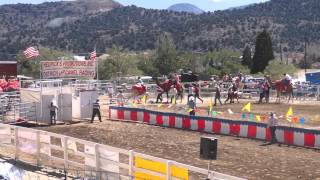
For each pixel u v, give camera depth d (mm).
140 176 16875
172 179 15727
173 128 31281
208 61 114062
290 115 30156
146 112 33438
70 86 40375
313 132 25266
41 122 33125
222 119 29172
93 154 18859
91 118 34656
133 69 93750
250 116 31781
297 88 49125
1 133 23578
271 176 19109
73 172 19734
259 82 52562
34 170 20344
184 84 51562
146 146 25047
